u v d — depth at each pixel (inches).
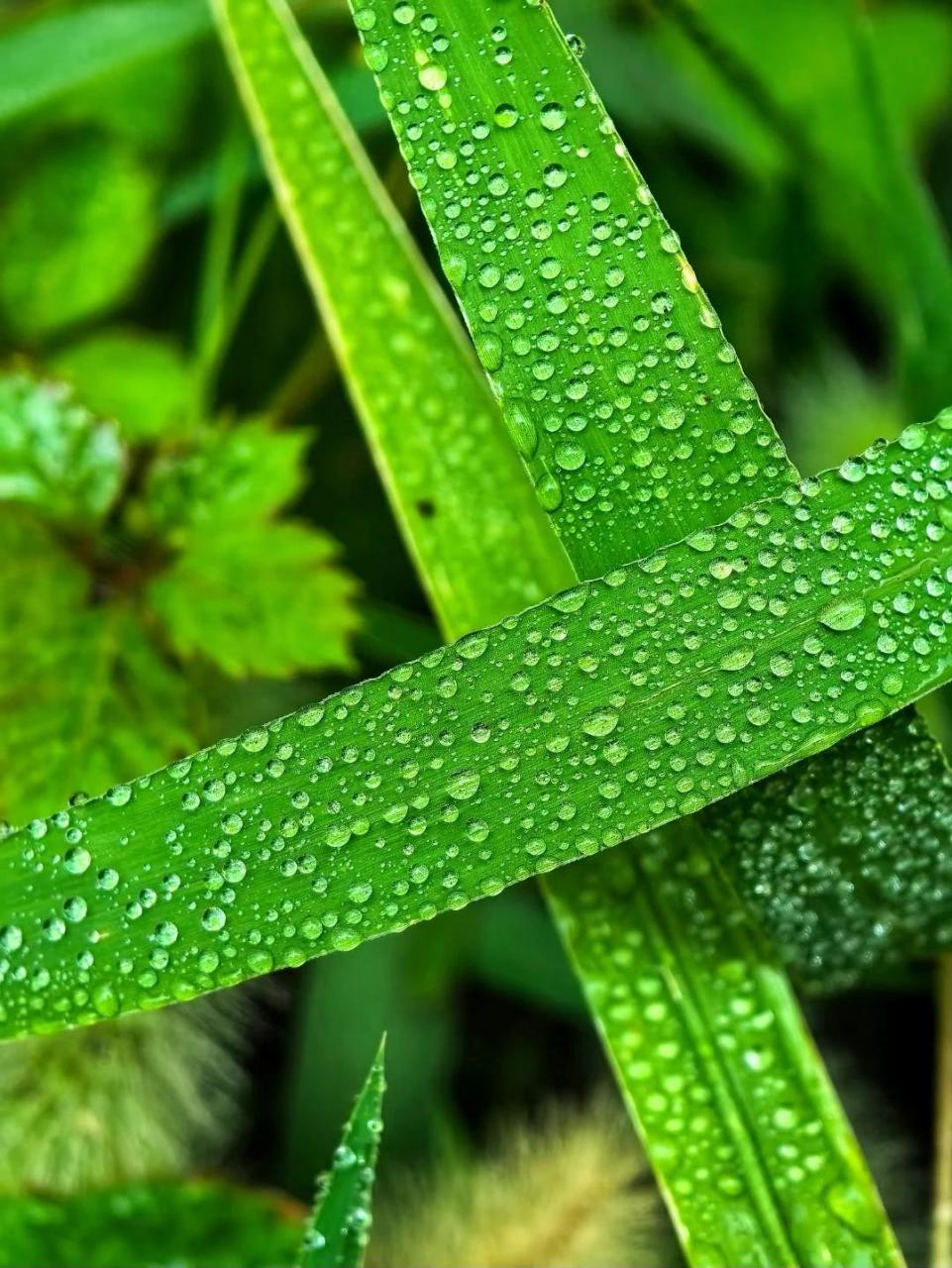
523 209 7.1
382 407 7.5
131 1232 7.9
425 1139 8.4
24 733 7.9
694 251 9.3
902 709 7.1
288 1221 7.9
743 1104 7.2
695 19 8.7
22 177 8.9
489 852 6.9
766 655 7.0
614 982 7.3
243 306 9.3
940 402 8.3
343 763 7.0
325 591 8.1
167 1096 8.1
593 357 7.1
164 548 8.2
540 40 7.1
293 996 8.7
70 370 8.7
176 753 8.0
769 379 9.2
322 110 7.6
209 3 8.8
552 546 7.4
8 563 8.1
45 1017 6.9
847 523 7.0
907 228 8.3
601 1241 7.9
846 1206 7.2
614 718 7.0
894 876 7.3
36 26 8.7
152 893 7.0
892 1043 8.6
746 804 7.2
